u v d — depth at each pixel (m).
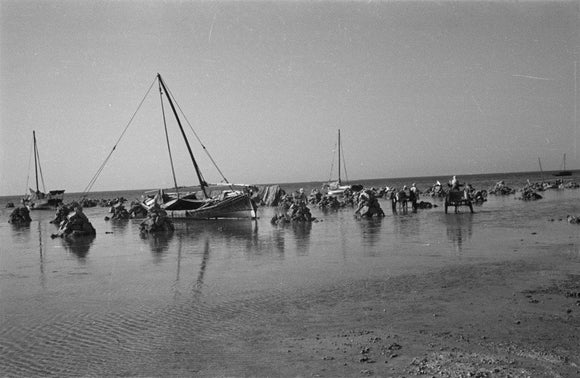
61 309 13.63
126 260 22.80
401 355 9.09
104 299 14.73
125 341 10.52
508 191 73.06
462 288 14.09
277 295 14.27
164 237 32.81
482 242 23.28
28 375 8.83
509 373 8.13
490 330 10.29
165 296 14.79
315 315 11.98
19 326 11.98
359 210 42.81
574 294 12.91
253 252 23.78
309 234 30.84
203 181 50.50
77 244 30.30
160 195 55.28
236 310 12.76
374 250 22.42
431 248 22.19
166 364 9.10
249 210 45.28
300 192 65.31
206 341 10.33
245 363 9.01
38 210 90.38
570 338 9.64
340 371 8.48
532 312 11.47
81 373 8.83
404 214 43.44
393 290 14.23
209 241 29.42
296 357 9.21
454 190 42.16
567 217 32.31
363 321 11.30
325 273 17.38
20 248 29.09
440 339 9.87
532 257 18.62
